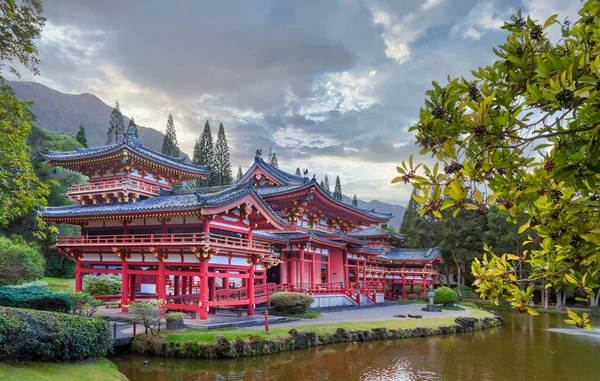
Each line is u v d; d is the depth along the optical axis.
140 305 23.55
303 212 51.53
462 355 28.28
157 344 23.31
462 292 80.44
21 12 17.89
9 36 17.97
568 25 5.64
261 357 24.53
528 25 5.76
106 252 33.56
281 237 45.72
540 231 4.81
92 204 41.47
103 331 19.47
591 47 4.93
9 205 16.88
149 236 32.06
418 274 69.62
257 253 33.16
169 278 48.84
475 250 83.75
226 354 23.44
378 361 25.33
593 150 4.09
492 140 4.96
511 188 4.90
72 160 40.22
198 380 19.58
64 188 62.91
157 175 42.50
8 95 17.14
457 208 5.07
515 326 46.56
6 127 16.66
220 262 30.62
